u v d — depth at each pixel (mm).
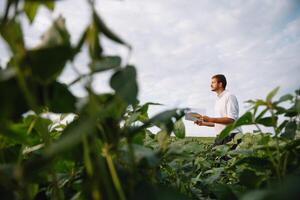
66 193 1007
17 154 861
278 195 479
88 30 604
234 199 1039
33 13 680
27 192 626
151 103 1065
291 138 1015
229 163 1928
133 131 733
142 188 732
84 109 672
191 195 1404
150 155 730
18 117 652
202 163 1937
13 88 579
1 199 645
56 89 673
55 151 482
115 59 691
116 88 641
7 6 559
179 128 1148
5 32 568
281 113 973
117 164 820
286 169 987
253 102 957
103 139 735
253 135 1934
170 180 1421
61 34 634
